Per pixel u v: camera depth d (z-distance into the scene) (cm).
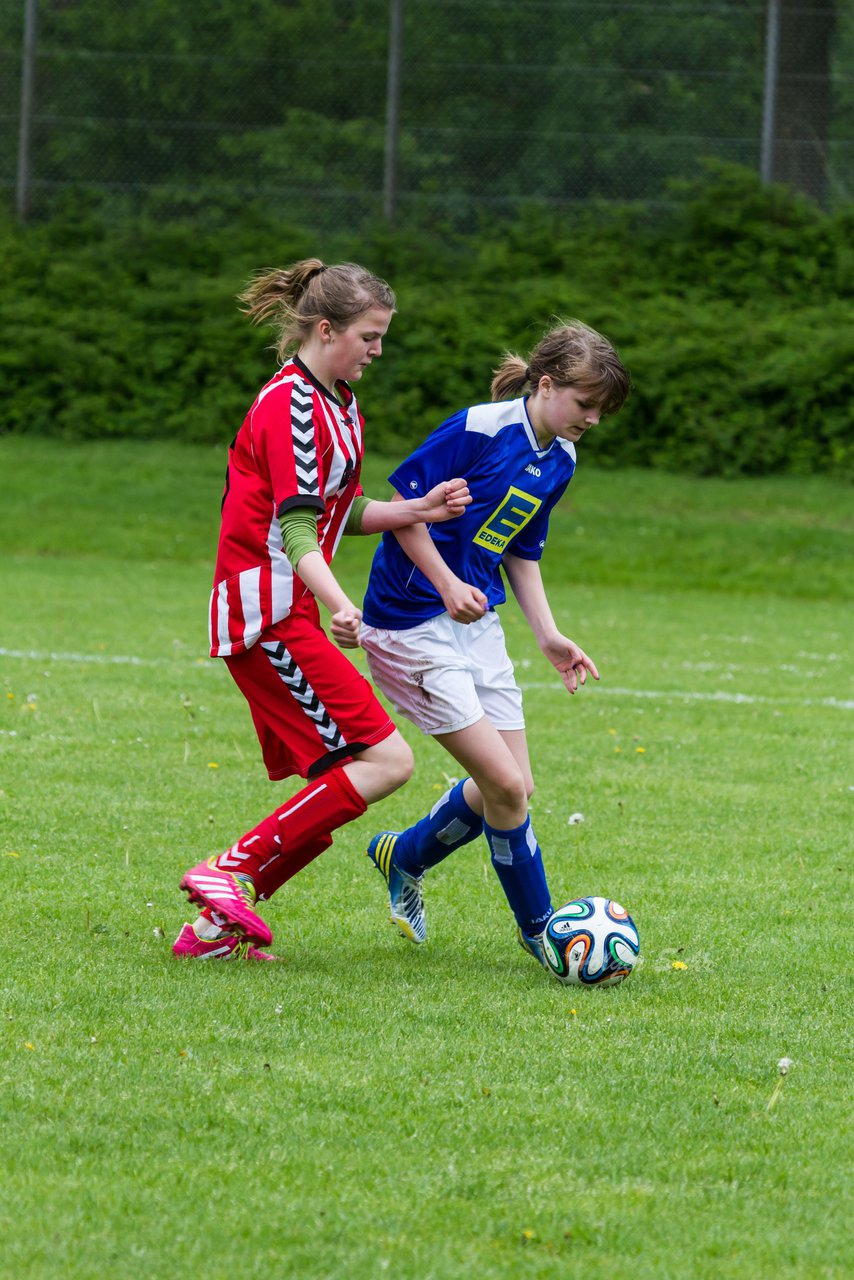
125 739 2728
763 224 9306
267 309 1514
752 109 9538
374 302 1466
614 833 2181
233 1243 916
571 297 8875
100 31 9806
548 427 1533
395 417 8519
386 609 1544
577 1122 1118
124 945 1544
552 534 7044
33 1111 1096
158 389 8800
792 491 7894
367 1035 1290
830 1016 1406
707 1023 1370
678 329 8681
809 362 8344
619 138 9594
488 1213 968
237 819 2159
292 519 1423
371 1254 907
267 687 1488
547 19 9625
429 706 1518
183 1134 1067
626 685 3703
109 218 9806
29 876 1808
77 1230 925
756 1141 1100
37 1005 1327
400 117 9706
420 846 1570
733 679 3884
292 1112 1112
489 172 9706
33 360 8769
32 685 3300
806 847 2139
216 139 9806
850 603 6153
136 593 5338
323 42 9725
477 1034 1309
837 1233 963
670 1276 899
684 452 8275
